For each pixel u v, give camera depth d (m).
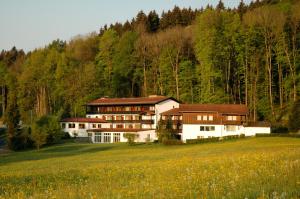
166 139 86.25
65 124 114.31
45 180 32.72
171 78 122.00
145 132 101.25
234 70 117.38
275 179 20.52
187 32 133.62
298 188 17.70
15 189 27.72
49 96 139.75
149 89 129.50
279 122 98.94
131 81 137.38
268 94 108.75
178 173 28.47
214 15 115.31
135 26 179.75
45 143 94.12
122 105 113.75
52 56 142.25
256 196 17.06
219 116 96.12
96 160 59.94
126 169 36.00
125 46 131.25
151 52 129.50
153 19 192.62
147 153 69.56
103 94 129.75
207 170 28.83
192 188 20.28
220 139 85.00
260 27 110.81
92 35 161.25
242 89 118.19
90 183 27.45
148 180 26.28
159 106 108.81
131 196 19.75
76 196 21.02
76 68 134.25
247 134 93.94
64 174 35.84
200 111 97.38
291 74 104.38
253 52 110.31
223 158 38.09
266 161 30.44
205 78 109.38
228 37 113.25
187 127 97.81
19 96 140.38
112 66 132.12
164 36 131.75
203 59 109.88
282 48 107.06
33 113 137.00
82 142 104.12
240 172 24.88
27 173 40.03
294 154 35.75
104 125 113.88
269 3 169.00
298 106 87.94
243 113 95.69
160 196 18.48
